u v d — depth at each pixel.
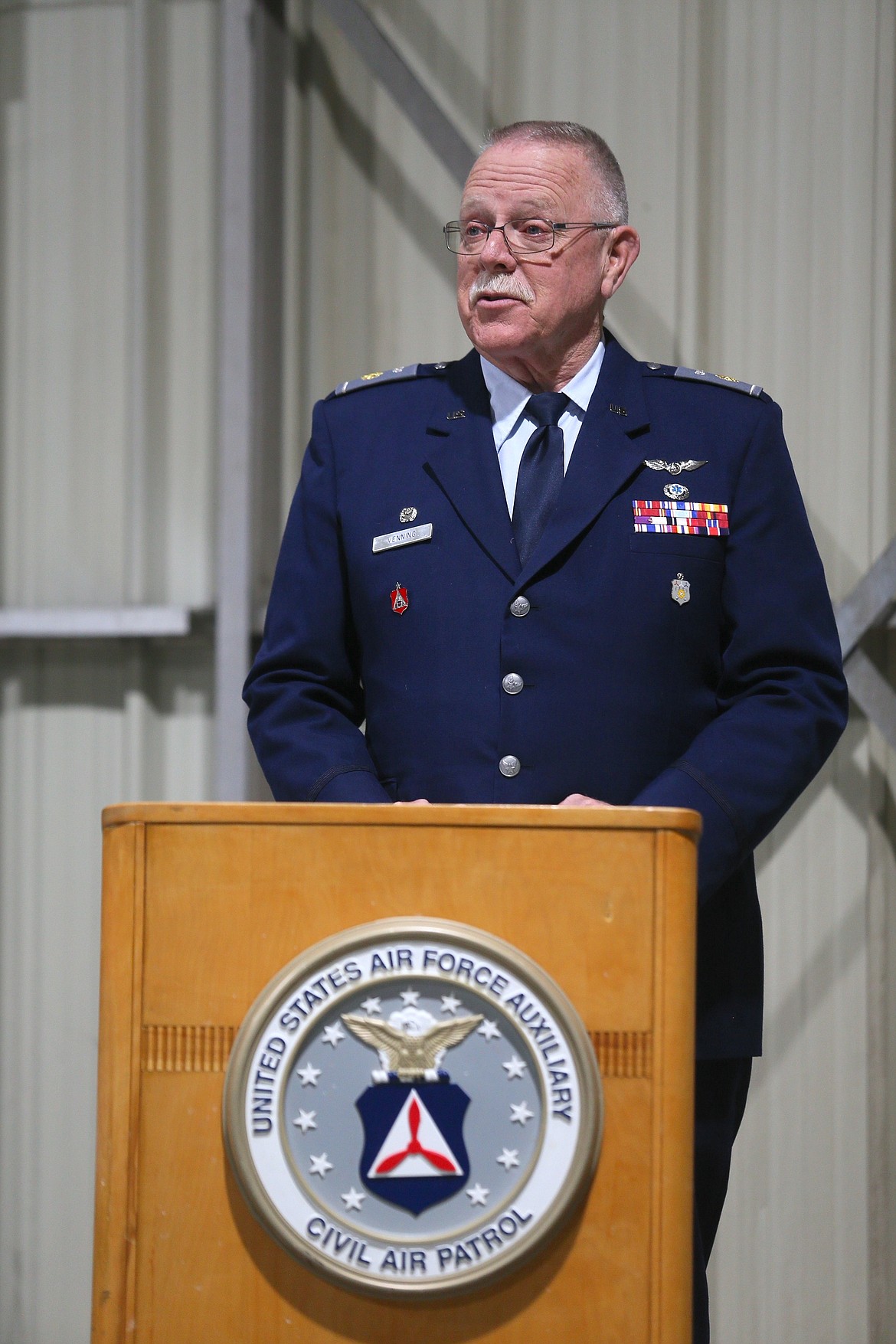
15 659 7.94
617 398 4.14
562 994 2.63
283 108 7.69
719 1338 6.97
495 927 2.69
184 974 2.71
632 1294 2.61
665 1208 2.62
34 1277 7.66
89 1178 7.68
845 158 7.34
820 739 3.79
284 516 7.66
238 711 7.39
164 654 7.82
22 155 8.03
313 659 4.14
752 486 4.07
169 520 7.82
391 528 4.05
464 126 7.64
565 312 4.09
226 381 7.48
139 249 7.83
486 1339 2.61
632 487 4.00
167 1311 2.64
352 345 7.66
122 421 7.89
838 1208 6.98
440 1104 2.62
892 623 7.09
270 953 2.70
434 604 3.92
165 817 2.74
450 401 4.25
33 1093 7.77
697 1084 3.82
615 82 7.51
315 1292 2.62
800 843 7.14
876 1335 6.90
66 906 7.82
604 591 3.86
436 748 3.82
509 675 3.81
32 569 7.93
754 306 7.35
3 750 7.93
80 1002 7.77
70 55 8.00
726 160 7.41
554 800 3.74
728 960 3.85
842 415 7.27
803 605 3.99
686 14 7.47
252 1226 2.65
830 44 7.38
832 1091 7.04
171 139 7.89
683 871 2.69
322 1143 2.62
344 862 2.71
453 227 4.33
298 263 7.69
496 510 3.97
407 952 2.64
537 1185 2.59
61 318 7.96
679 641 3.88
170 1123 2.68
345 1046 2.64
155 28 7.91
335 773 3.68
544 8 7.59
